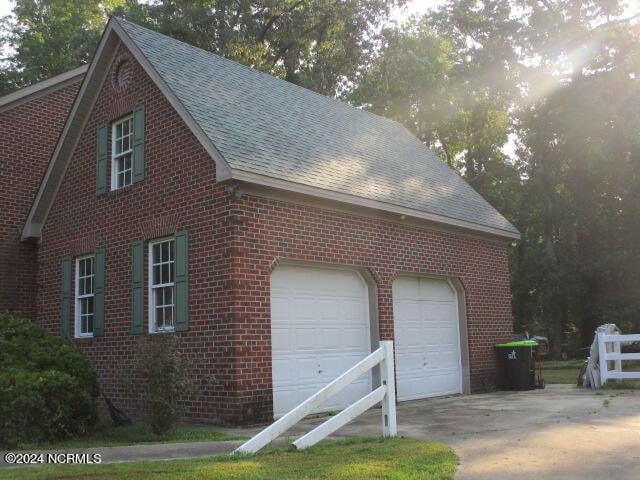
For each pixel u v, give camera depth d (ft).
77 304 46.32
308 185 37.88
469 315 52.42
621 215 108.78
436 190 53.57
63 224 47.93
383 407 28.09
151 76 40.78
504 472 21.09
